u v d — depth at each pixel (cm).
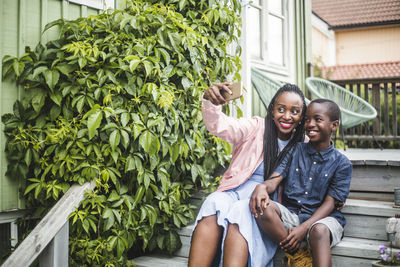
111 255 258
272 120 244
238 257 199
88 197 247
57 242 229
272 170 234
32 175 273
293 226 216
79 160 254
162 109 282
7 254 266
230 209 210
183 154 304
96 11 314
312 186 228
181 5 308
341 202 226
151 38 279
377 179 292
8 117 263
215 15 312
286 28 572
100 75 261
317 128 228
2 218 269
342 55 1562
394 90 574
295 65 594
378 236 246
